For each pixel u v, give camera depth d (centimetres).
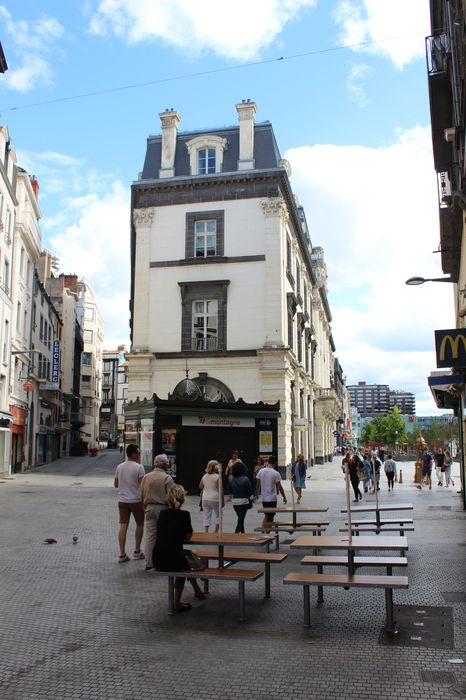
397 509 1264
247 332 3291
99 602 749
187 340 3341
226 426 2341
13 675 521
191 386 3039
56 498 2027
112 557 1026
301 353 4309
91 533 1285
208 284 3347
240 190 3422
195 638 616
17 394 3478
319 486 2906
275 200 3369
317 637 614
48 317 4628
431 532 1352
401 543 801
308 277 5291
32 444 3959
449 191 1623
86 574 898
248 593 813
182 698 474
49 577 878
